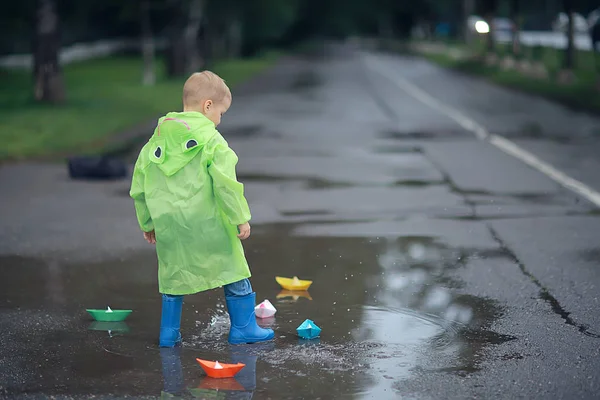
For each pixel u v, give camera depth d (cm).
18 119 2756
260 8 8469
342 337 719
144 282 909
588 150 1980
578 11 4834
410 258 999
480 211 1274
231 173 665
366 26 18038
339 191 1462
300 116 2931
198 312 795
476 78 5203
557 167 1719
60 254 1037
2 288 890
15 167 1803
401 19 15662
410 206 1320
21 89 4222
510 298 833
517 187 1484
